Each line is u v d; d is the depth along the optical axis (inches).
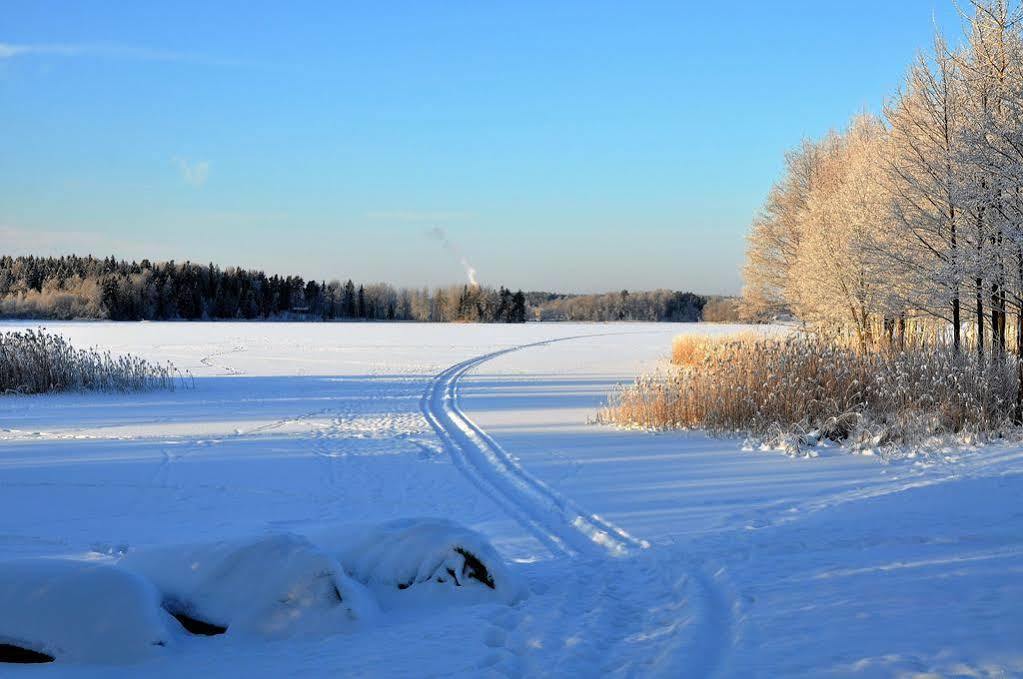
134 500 393.7
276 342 2217.0
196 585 200.4
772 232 1503.4
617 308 6245.1
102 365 987.9
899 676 148.6
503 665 168.4
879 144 844.6
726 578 229.6
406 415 743.1
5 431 642.8
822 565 239.0
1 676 165.2
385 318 5703.7
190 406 818.8
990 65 565.0
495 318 5398.6
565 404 830.5
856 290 895.7
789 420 573.0
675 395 641.0
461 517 350.3
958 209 596.1
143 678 164.6
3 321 3973.9
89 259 5393.7
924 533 273.4
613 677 163.6
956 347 627.2
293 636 191.0
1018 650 158.4
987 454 446.9
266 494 406.0
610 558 274.2
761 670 156.9
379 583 225.6
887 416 553.9
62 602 179.3
